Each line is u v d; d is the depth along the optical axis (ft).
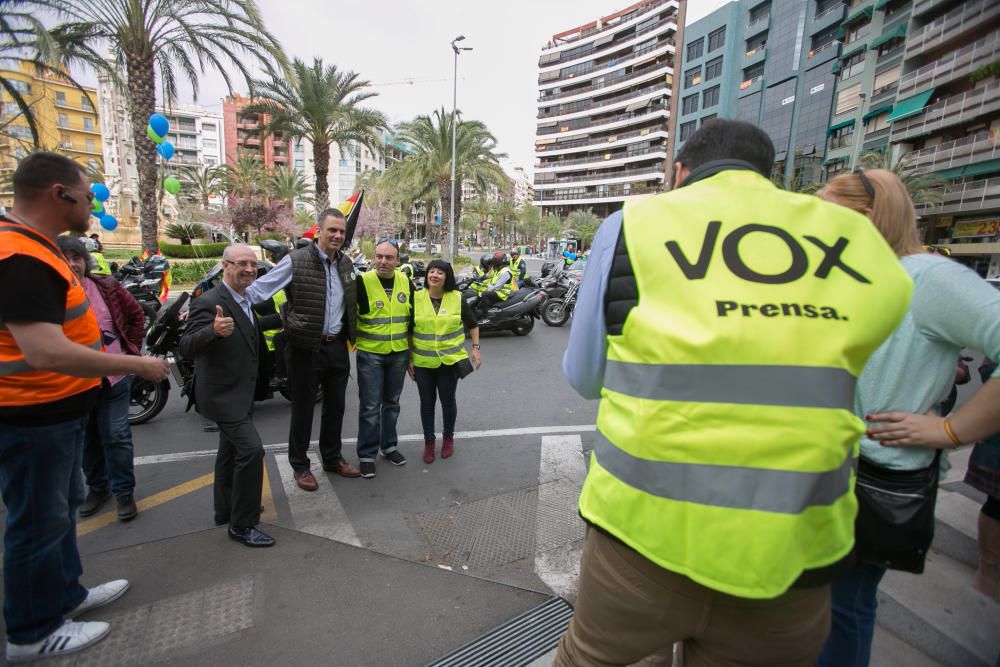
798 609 3.31
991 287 4.33
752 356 2.92
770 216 3.33
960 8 85.35
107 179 142.72
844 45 119.03
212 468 13.32
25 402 6.35
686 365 3.00
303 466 12.12
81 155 201.46
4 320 5.77
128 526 10.56
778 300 3.01
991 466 7.21
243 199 102.99
